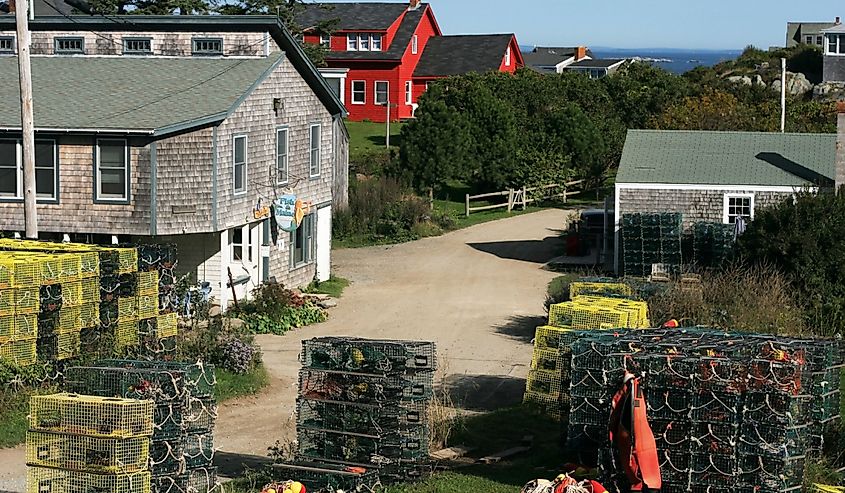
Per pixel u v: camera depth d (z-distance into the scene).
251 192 28.52
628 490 12.55
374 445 14.08
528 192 50.78
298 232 31.95
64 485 12.58
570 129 53.66
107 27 33.38
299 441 14.45
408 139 48.56
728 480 12.52
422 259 37.56
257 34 31.86
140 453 12.56
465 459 15.58
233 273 28.17
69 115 26.27
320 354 14.37
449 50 75.25
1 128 25.94
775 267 26.19
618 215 33.53
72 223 26.27
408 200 43.75
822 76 73.69
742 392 12.56
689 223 33.12
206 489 13.80
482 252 39.03
